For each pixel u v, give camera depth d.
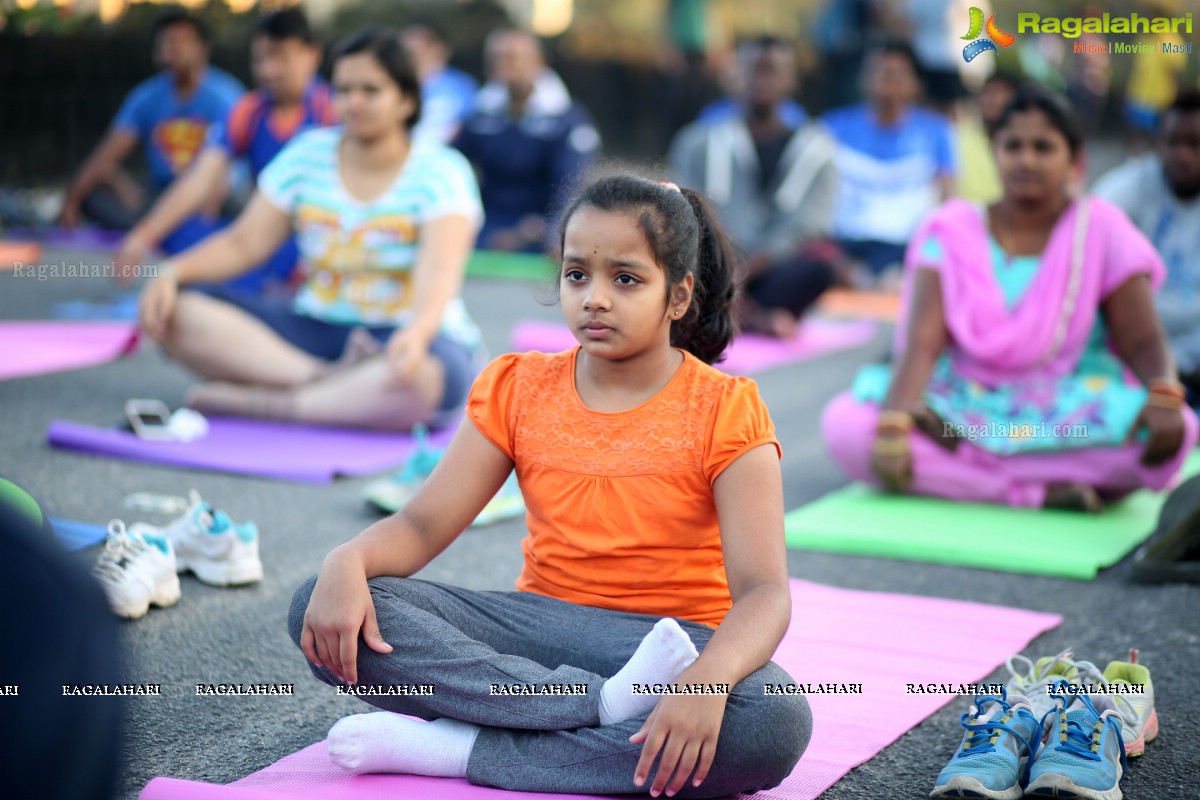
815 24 16.27
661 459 2.34
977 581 3.66
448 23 16.28
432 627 2.29
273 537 3.81
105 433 4.70
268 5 12.62
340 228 5.15
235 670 2.86
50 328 6.89
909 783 2.39
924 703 2.74
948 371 4.52
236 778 2.35
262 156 6.30
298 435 5.01
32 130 11.58
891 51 9.22
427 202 5.04
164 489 4.23
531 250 9.98
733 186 7.76
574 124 9.83
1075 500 4.28
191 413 4.99
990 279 4.42
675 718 2.06
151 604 3.20
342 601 2.25
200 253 5.18
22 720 1.27
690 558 2.38
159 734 2.53
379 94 4.97
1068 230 4.38
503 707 2.25
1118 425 4.25
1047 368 4.41
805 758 2.46
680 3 14.60
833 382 6.52
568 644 2.35
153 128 9.04
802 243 7.59
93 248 9.69
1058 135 4.32
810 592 3.47
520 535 3.98
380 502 4.09
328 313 5.25
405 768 2.30
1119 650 3.10
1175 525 3.61
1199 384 5.29
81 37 11.77
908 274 4.59
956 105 10.91
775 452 2.35
